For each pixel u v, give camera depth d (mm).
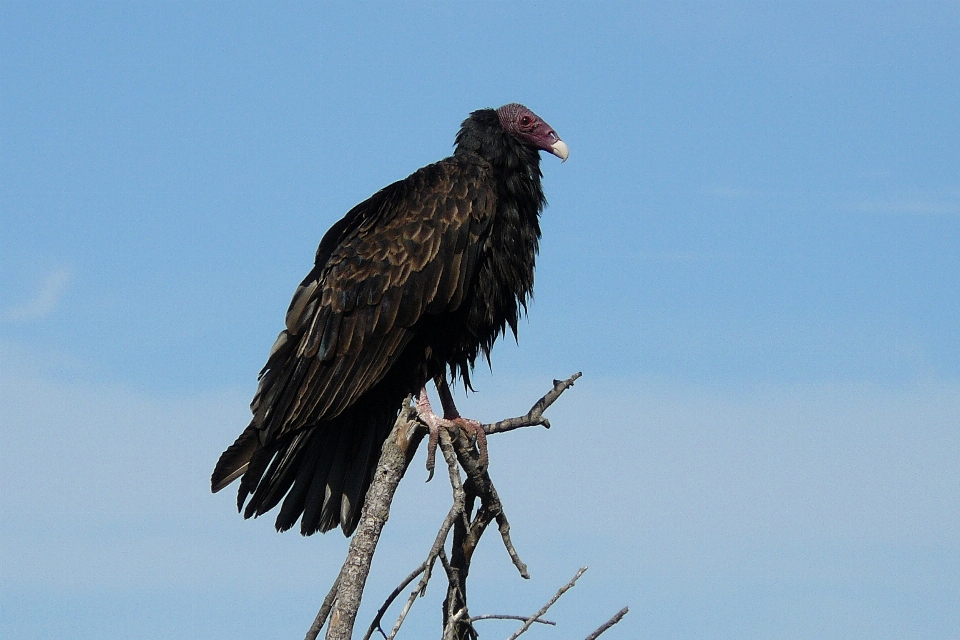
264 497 10336
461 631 7844
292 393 10133
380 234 10492
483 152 11203
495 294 10883
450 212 10508
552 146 11328
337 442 10398
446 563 7371
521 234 11117
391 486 8031
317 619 8008
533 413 8719
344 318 10289
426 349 10641
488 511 8656
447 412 11070
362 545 7820
